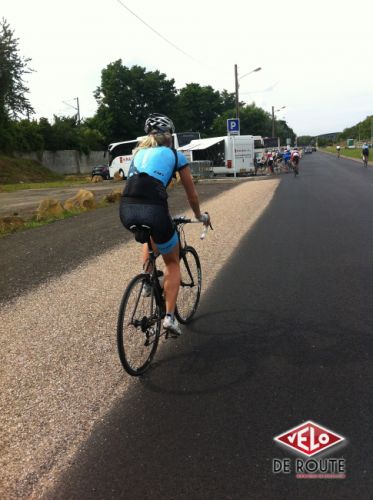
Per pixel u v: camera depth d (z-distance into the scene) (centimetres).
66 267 755
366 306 498
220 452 271
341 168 3712
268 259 731
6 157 4609
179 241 408
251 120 9738
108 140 6856
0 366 404
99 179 4056
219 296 557
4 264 810
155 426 301
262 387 342
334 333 433
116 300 565
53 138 5769
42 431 304
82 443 288
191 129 9344
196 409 318
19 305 572
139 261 758
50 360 410
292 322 466
